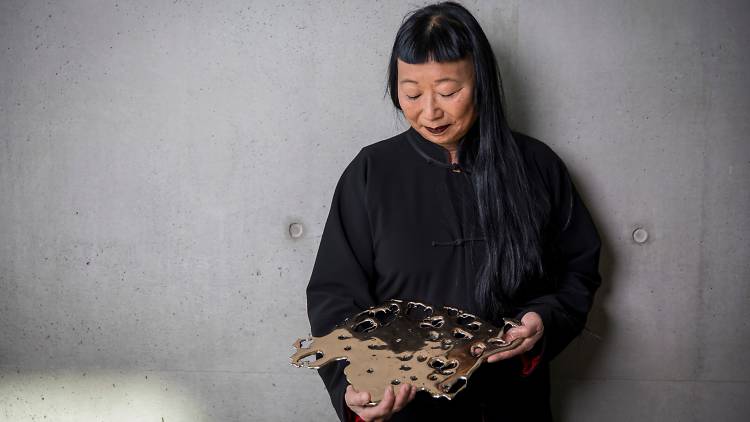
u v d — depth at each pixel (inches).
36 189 66.7
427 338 44.9
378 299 52.2
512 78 62.3
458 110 45.8
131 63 64.3
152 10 63.5
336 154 64.2
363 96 63.2
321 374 48.4
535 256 49.7
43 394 69.7
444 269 50.0
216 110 64.4
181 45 63.7
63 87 65.1
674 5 60.7
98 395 69.3
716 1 60.5
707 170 62.6
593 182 63.4
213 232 66.1
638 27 61.2
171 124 64.9
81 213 66.7
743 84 61.4
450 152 50.8
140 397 69.0
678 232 63.6
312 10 62.4
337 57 62.9
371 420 41.7
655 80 61.7
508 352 43.6
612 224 63.9
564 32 61.4
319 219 65.2
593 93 62.2
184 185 65.6
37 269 67.8
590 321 65.5
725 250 63.6
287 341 67.1
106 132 65.4
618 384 66.3
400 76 46.1
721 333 64.7
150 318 67.7
